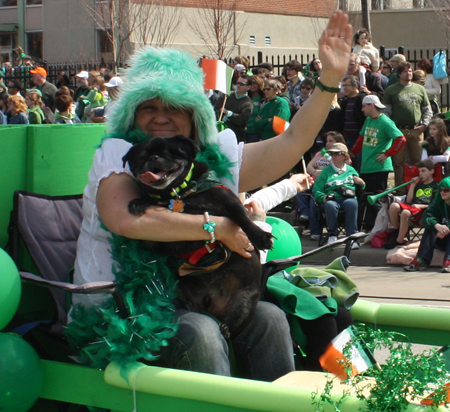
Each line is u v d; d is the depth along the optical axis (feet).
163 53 10.84
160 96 10.33
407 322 11.15
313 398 7.88
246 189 11.17
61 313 10.85
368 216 28.58
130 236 9.55
